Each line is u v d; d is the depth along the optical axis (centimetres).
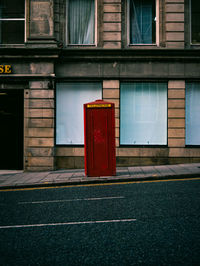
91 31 1326
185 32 1288
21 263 325
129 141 1285
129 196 673
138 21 1323
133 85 1293
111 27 1276
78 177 987
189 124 1286
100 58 1255
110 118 972
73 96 1293
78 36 1325
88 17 1330
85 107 974
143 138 1285
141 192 717
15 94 1300
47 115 1234
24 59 1239
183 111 1259
